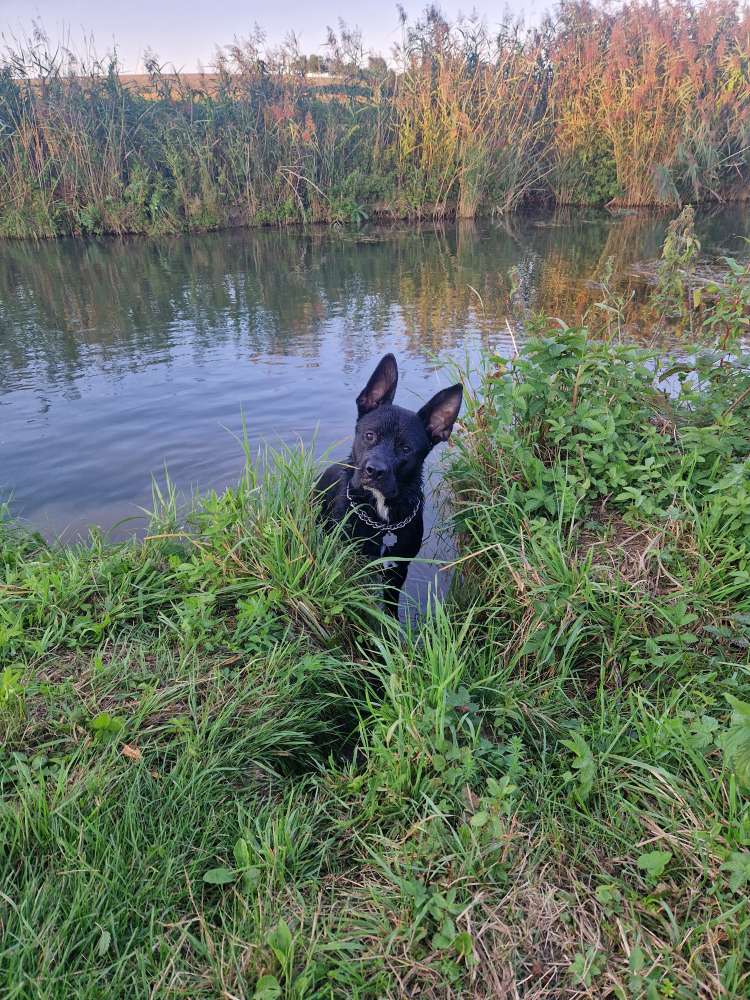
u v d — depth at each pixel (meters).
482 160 20.17
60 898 1.92
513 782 2.42
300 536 3.63
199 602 3.20
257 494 4.16
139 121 19.56
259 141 20.31
